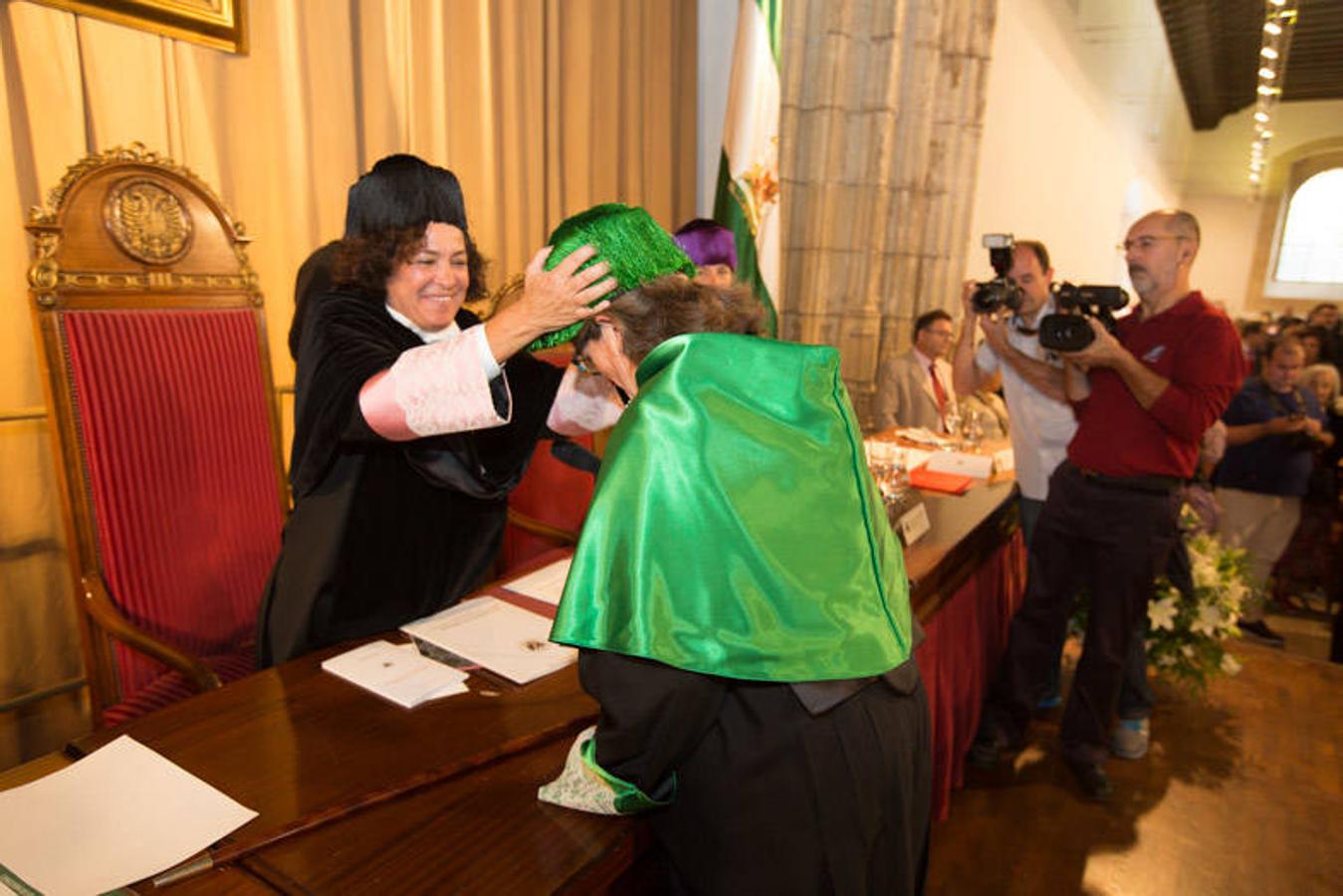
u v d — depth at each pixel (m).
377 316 1.37
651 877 1.00
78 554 1.58
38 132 1.85
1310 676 3.15
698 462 0.83
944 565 1.94
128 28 1.96
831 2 3.84
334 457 1.39
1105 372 2.18
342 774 0.97
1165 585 2.54
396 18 2.54
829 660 0.80
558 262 1.04
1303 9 4.02
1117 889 2.02
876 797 0.90
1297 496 3.67
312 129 2.37
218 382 1.79
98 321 1.60
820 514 0.85
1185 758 2.60
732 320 0.97
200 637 1.74
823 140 3.99
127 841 0.84
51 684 2.03
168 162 1.73
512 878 0.82
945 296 4.80
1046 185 5.54
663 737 0.80
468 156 2.81
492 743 1.04
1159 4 4.61
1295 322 3.76
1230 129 4.61
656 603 0.79
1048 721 2.78
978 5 4.41
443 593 1.53
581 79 3.18
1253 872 2.09
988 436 3.65
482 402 1.15
